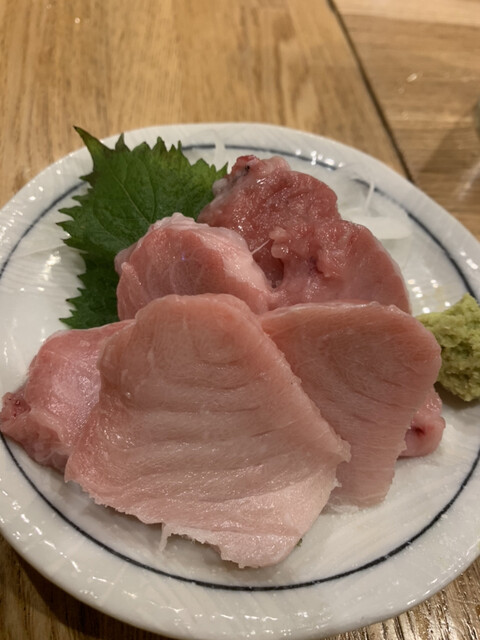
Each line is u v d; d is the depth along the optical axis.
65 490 0.16
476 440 0.19
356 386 0.16
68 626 0.15
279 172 0.19
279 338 0.15
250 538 0.15
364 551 0.16
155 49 0.32
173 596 0.14
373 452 0.16
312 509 0.16
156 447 0.15
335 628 0.14
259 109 0.31
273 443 0.15
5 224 0.20
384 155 0.31
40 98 0.28
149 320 0.14
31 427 0.15
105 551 0.15
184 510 0.15
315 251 0.18
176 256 0.17
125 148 0.22
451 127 0.33
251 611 0.14
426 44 0.37
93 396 0.16
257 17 0.35
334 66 0.34
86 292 0.20
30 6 0.31
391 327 0.15
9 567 0.16
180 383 0.14
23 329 0.19
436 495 0.17
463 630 0.17
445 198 0.29
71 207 0.21
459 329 0.19
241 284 0.16
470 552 0.16
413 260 0.24
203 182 0.22
